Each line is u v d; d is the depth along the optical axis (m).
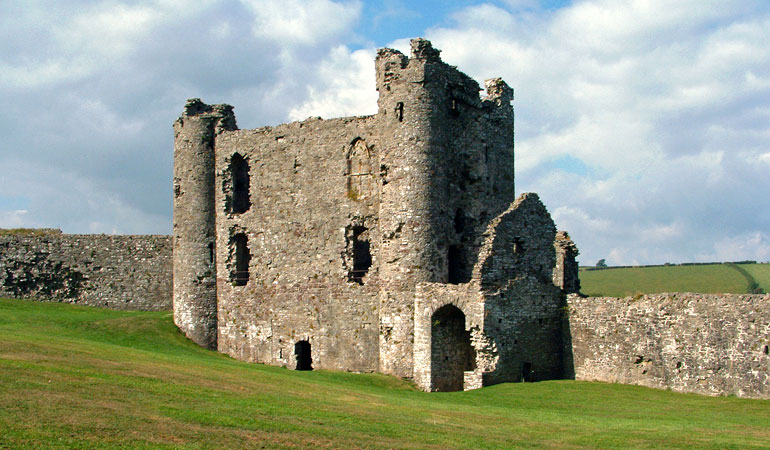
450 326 41.53
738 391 33.72
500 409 30.77
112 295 62.22
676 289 84.12
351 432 22.16
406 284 42.41
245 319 50.56
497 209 46.84
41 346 32.19
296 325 48.09
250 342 50.19
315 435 21.36
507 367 39.56
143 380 27.09
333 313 46.53
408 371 42.03
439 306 40.56
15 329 45.00
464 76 45.53
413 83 43.03
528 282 41.03
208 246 52.59
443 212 43.28
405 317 42.28
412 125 42.91
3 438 17.94
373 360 44.69
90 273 62.53
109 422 20.30
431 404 31.03
